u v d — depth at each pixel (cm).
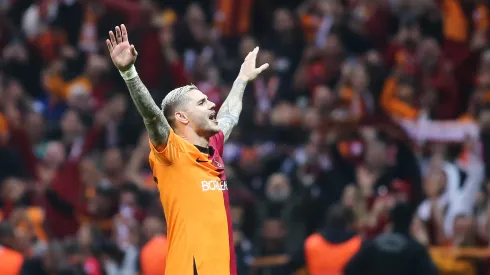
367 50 4197
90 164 3466
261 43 4188
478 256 2917
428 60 3891
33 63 4412
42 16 4553
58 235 3353
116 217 3312
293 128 3694
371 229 2905
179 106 1736
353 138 3444
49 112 4212
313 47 4012
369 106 3634
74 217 3378
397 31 4266
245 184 3466
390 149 3328
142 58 3988
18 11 4747
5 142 3738
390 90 3778
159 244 2806
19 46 4428
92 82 4172
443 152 3494
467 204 3161
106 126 3897
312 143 3372
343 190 3303
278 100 3928
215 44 4297
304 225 3148
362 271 2580
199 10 4331
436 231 3034
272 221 3109
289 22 4169
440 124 3644
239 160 3562
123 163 3750
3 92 3962
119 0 4481
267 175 3506
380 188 3198
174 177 1709
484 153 3400
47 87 4259
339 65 3941
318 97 3594
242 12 4378
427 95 3794
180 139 1709
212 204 1712
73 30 4506
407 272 2553
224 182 1752
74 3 4512
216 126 1745
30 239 3067
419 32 4212
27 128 4000
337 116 3525
